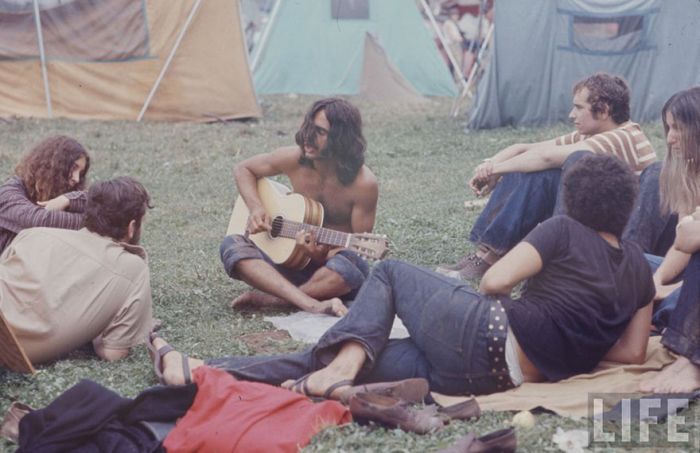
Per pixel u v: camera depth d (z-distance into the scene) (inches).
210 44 769.6
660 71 736.3
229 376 215.3
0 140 660.1
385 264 225.9
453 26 1034.7
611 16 722.8
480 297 216.4
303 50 937.5
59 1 738.8
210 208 481.4
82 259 260.7
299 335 278.4
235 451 196.9
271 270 298.5
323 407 203.6
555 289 217.6
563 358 219.9
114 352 261.7
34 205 279.3
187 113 770.2
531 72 724.7
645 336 228.7
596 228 220.1
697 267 223.1
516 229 324.5
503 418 208.4
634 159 311.0
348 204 313.1
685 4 726.5
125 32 749.3
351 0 930.1
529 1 711.7
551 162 317.1
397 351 223.0
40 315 254.4
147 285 269.3
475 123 727.1
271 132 722.8
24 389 237.8
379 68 935.7
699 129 261.9
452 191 506.6
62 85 749.3
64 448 200.8
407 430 200.1
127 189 266.5
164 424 207.0
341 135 302.4
